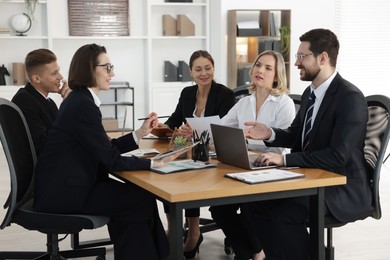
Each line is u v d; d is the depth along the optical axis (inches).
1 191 223.5
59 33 338.0
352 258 151.0
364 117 114.0
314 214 106.7
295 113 148.9
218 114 157.5
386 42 379.9
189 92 164.2
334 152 111.3
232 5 339.3
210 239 166.1
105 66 117.5
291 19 350.0
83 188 114.0
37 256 140.2
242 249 137.9
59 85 144.9
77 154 114.3
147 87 350.9
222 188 95.7
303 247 111.7
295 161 112.9
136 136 129.0
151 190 99.4
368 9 374.6
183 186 97.7
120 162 111.7
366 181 117.6
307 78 120.9
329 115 116.0
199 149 120.8
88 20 339.3
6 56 328.8
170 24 349.7
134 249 115.2
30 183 125.1
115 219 116.8
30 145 127.2
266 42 340.8
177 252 95.9
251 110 149.2
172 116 168.7
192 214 147.6
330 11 361.1
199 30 360.2
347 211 113.3
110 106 353.1
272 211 114.4
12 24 321.1
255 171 108.3
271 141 128.4
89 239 169.2
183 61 350.3
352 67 376.2
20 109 134.0
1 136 112.2
